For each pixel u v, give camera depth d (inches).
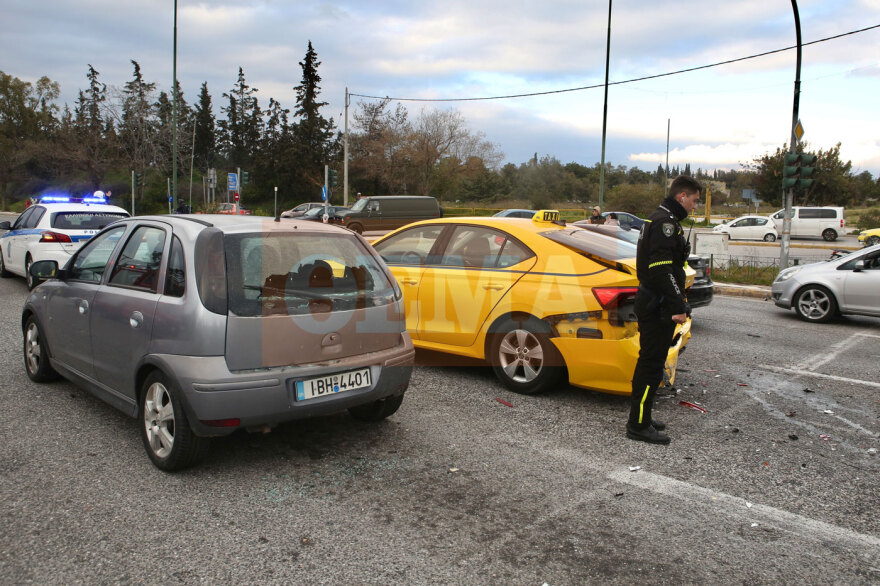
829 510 133.7
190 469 146.5
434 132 2230.6
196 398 131.5
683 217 165.3
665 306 161.5
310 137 2628.0
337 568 108.1
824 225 1264.8
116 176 2561.5
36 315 200.4
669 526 125.5
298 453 158.2
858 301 355.6
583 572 108.8
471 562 111.0
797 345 305.7
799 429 183.9
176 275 143.1
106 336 159.9
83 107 3193.9
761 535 122.8
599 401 207.0
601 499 136.6
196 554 111.2
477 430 177.6
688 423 187.6
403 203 1122.7
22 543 113.0
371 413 178.1
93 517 123.1
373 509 129.6
